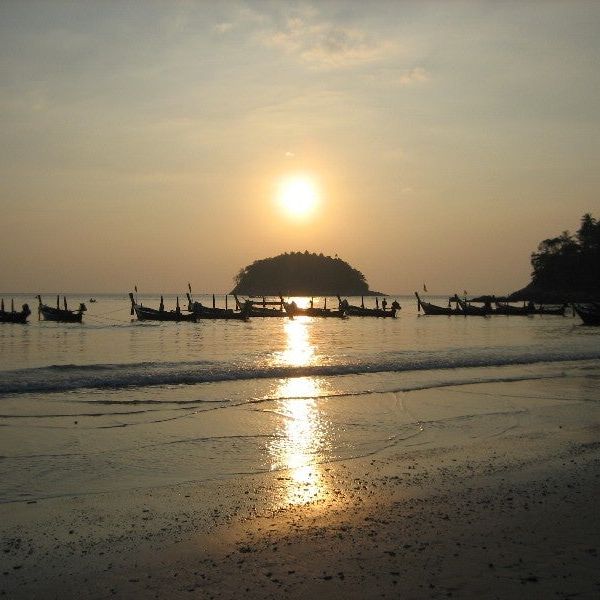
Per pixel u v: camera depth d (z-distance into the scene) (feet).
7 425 48.44
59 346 135.13
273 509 30.76
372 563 24.16
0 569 23.89
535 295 533.14
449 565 23.76
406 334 188.03
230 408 56.54
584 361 98.43
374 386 70.38
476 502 31.42
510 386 70.54
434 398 62.59
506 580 22.38
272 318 299.58
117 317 289.94
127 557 25.13
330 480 35.55
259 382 73.41
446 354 104.73
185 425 49.29
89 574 23.57
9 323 230.07
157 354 115.44
